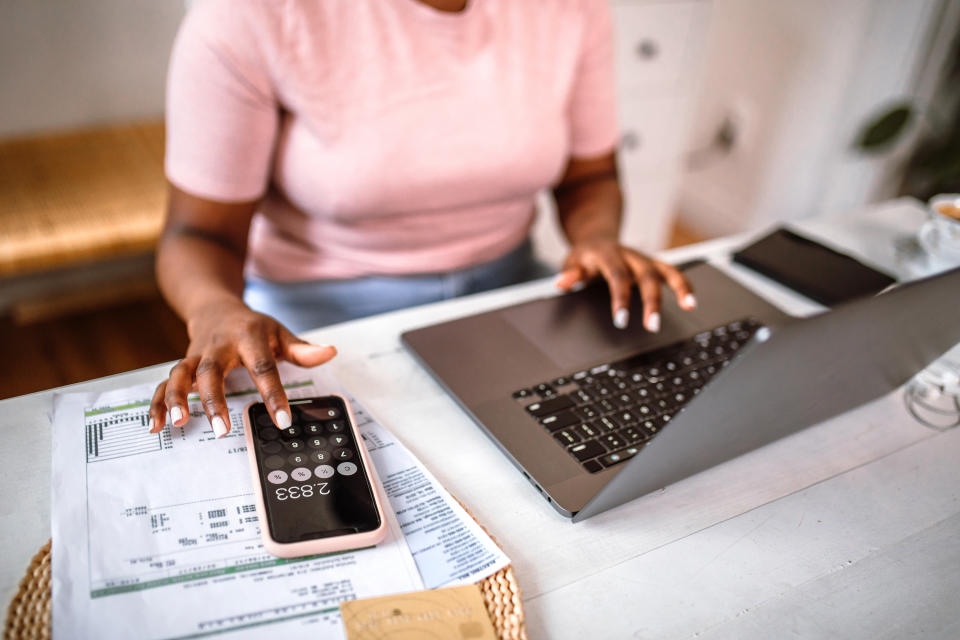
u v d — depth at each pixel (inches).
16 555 18.0
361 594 17.2
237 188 31.9
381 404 23.9
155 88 68.3
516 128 35.0
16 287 66.6
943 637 18.1
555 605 18.0
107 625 16.0
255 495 19.0
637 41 65.7
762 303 30.2
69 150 61.8
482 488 21.1
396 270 36.8
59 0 60.6
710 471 22.3
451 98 33.4
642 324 28.3
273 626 16.4
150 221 53.0
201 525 18.4
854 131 79.7
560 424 22.8
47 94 63.8
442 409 23.9
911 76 78.1
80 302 69.3
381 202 33.8
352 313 37.3
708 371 25.8
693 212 97.4
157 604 16.5
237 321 24.2
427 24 32.1
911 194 85.2
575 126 40.3
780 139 84.2
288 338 24.2
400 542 18.7
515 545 19.5
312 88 31.1
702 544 20.0
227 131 30.7
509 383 24.5
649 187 75.9
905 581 19.4
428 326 27.2
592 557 19.3
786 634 17.8
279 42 30.1
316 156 32.4
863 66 75.8
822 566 19.6
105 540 17.8
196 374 22.3
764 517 20.9
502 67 34.2
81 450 20.3
